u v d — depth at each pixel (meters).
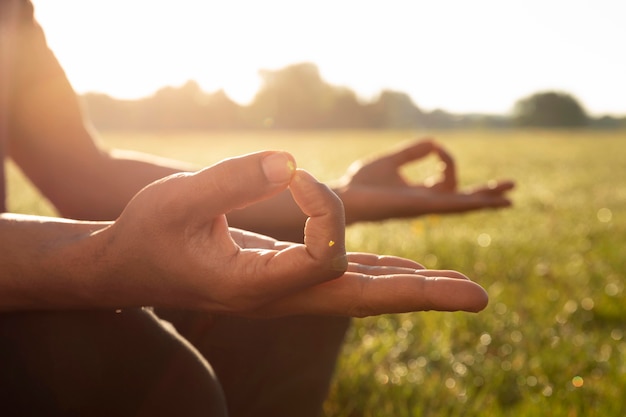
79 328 0.65
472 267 4.23
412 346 2.65
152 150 26.25
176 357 0.69
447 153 1.36
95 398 0.64
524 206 8.37
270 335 0.94
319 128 76.50
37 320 0.64
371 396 2.08
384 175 1.35
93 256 0.57
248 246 0.62
